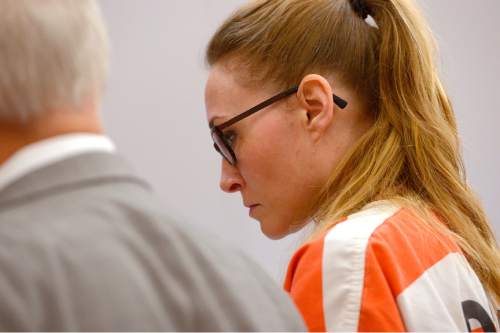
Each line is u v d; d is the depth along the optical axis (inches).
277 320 99.7
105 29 100.1
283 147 166.1
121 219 93.4
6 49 91.7
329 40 166.1
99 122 98.9
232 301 95.5
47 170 92.3
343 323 133.6
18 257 85.4
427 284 141.4
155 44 323.3
